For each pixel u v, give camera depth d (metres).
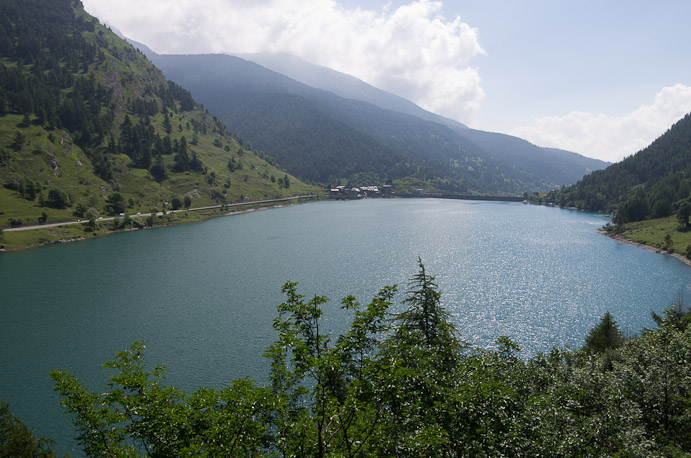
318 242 170.12
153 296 96.38
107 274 118.12
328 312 81.62
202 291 100.12
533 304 87.00
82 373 60.09
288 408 19.39
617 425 20.58
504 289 98.19
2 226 173.00
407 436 16.78
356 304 17.92
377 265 126.12
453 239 175.75
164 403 20.84
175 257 141.62
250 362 61.94
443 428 18.14
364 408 16.42
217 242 172.25
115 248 159.75
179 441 18.83
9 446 21.33
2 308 88.62
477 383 20.52
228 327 76.12
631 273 113.88
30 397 54.00
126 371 21.53
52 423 48.66
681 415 23.27
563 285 101.56
